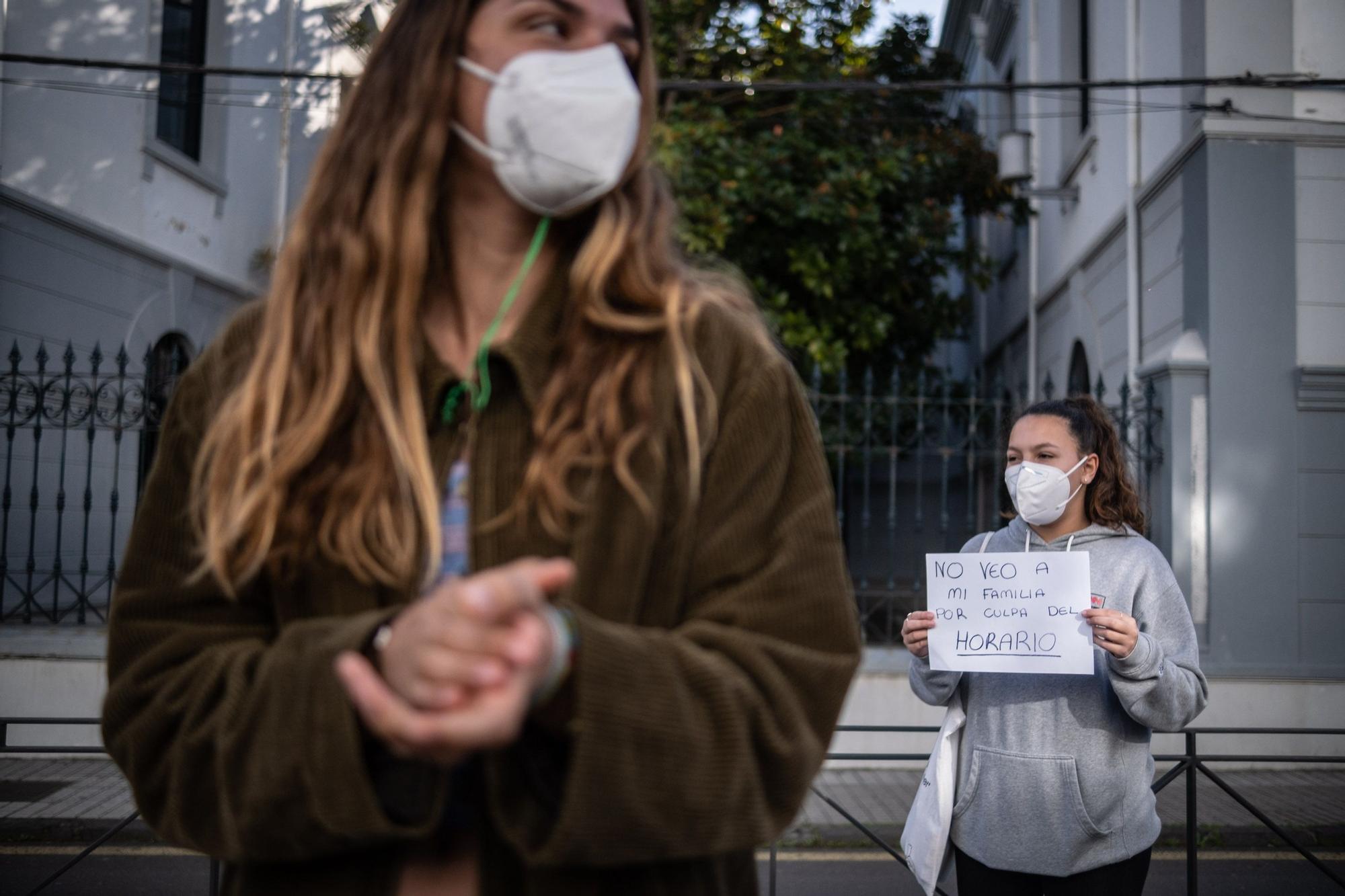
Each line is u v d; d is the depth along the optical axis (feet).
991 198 40.57
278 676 2.66
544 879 2.80
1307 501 24.61
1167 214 28.19
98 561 32.24
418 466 2.99
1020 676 9.12
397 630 2.26
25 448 29.50
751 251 34.53
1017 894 9.03
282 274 3.36
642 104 3.75
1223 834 19.54
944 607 9.25
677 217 3.85
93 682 22.70
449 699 2.11
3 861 18.06
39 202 30.09
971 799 9.16
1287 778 22.95
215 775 2.84
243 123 41.68
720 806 2.59
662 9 34.22
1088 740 8.83
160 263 35.99
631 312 3.20
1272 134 25.25
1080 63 39.04
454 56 3.35
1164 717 8.49
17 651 22.67
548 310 3.21
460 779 2.93
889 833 19.70
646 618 2.98
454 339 3.34
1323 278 25.18
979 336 59.88
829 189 33.94
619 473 2.91
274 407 3.06
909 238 36.35
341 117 3.54
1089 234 36.11
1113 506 9.90
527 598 2.10
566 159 3.15
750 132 35.94
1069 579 8.84
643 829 2.52
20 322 29.60
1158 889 17.29
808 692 2.89
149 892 16.62
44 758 22.90
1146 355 29.78
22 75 30.78
